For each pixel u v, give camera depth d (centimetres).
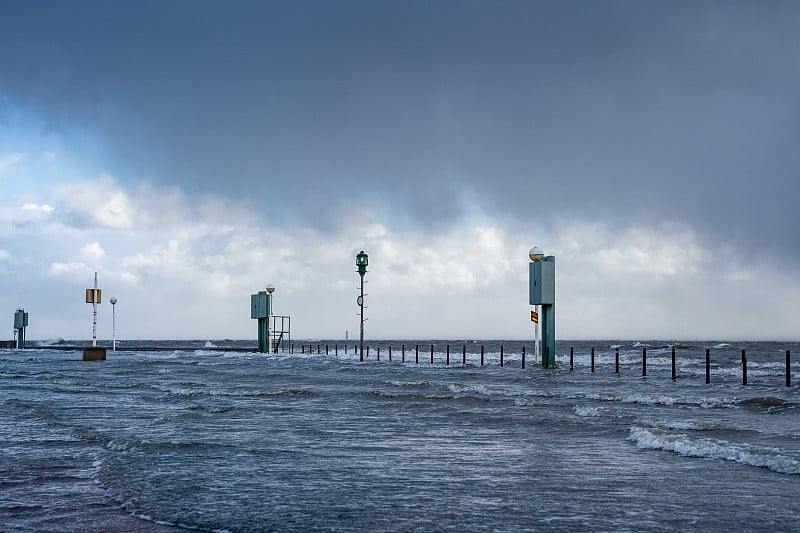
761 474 1109
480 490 1002
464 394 2530
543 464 1207
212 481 1067
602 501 928
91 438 1499
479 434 1580
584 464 1205
